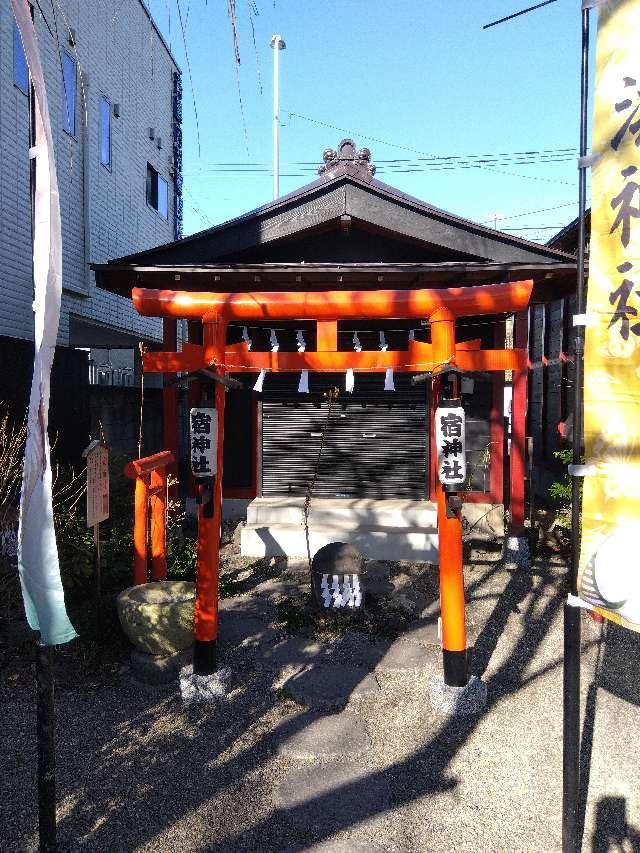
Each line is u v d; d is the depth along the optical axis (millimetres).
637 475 2865
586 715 4516
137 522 5836
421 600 6828
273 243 8312
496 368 4844
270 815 3432
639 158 2754
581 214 2969
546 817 3434
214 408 4746
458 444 4547
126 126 14148
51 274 2881
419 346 5027
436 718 4465
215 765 3877
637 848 3221
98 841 3230
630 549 2863
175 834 3285
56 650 5336
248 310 4914
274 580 7371
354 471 9297
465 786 3697
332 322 5078
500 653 5516
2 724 4281
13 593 5719
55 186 2877
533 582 7395
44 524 2814
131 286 8641
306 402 9359
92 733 4227
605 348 2906
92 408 9875
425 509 8617
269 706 4617
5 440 6289
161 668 4883
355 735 4211
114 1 13336
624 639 5859
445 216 7758
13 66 9422
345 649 5539
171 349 8781
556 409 12258
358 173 8102
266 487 9438
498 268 7445
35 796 3574
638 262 2799
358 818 3408
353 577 6328
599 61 2832
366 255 8523
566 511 8656
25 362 7105
